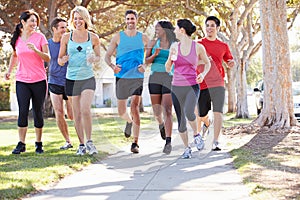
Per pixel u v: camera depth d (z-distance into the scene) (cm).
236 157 774
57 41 859
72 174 659
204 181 602
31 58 814
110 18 2767
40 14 2512
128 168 666
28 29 817
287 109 1205
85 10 766
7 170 663
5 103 4169
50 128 1481
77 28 765
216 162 742
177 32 699
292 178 603
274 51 1207
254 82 7306
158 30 696
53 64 865
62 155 806
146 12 2331
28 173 639
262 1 1241
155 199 516
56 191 559
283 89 1202
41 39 823
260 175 625
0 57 3094
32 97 835
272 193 522
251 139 1041
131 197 527
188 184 586
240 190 549
